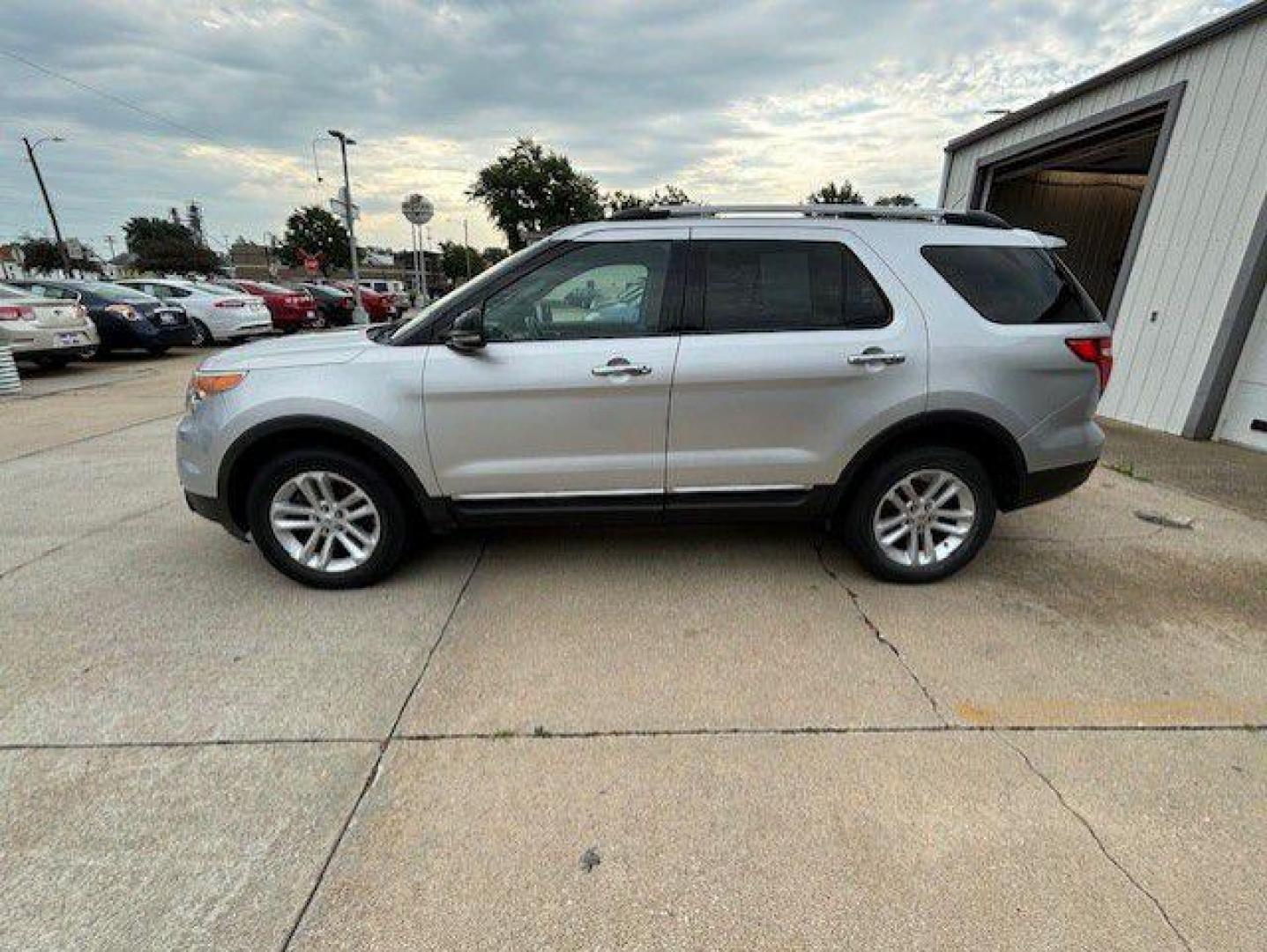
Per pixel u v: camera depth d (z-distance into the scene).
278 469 3.16
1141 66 6.79
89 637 2.93
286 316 17.09
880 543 3.35
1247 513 4.41
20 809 2.01
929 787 2.10
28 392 9.16
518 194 42.94
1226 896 1.74
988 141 9.81
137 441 6.41
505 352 3.05
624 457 3.17
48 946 1.61
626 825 1.96
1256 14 5.55
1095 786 2.10
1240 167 5.82
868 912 1.70
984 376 3.11
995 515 3.38
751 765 2.19
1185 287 6.37
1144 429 6.76
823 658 2.78
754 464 3.20
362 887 1.77
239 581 3.45
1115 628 3.01
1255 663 2.75
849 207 3.25
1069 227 10.98
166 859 1.84
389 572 3.38
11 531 4.12
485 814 1.99
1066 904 1.72
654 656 2.79
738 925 1.67
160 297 14.30
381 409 3.05
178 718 2.40
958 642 2.90
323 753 2.24
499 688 2.58
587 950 1.61
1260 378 5.85
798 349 3.07
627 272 3.12
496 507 3.25
